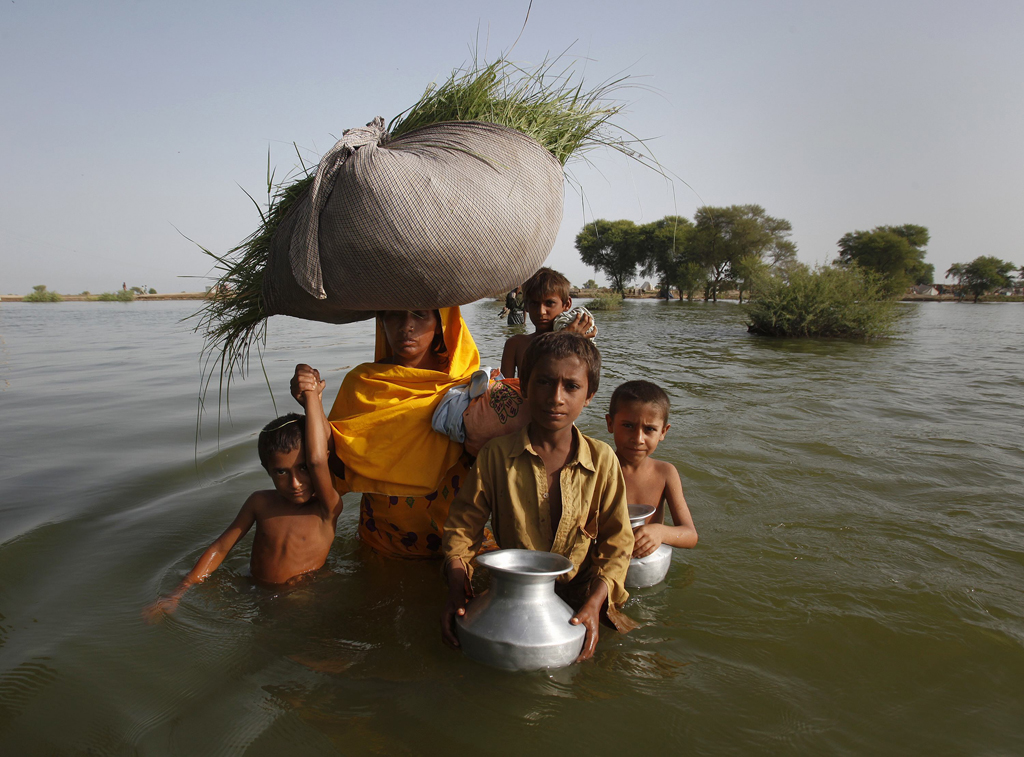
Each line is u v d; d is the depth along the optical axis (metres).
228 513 3.50
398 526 2.91
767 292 17.20
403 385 2.86
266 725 1.78
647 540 2.64
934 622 2.36
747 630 2.31
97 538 3.15
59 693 1.92
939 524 3.30
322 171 2.33
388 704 1.88
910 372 9.40
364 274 2.39
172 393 7.28
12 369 9.63
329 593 2.60
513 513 2.44
